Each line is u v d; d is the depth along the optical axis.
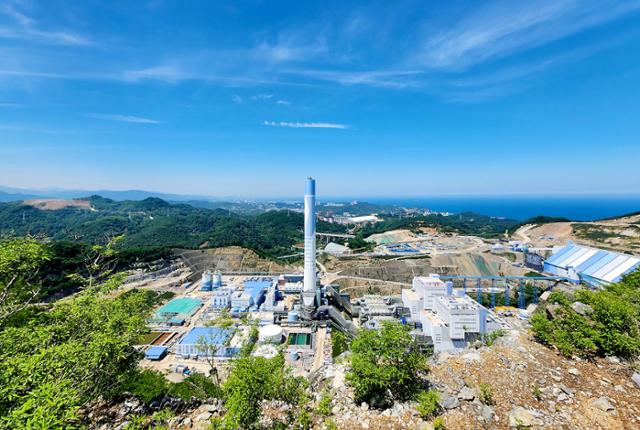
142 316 20.50
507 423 12.35
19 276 19.50
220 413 17.00
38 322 18.83
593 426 11.64
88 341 16.30
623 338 15.69
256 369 14.27
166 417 15.26
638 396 12.91
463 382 14.97
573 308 20.22
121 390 18.47
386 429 12.83
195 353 53.97
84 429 12.72
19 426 9.70
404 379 15.09
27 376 12.20
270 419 14.96
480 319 51.47
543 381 14.51
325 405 14.73
